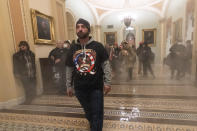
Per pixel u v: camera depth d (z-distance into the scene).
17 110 2.09
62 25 3.67
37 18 2.76
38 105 2.22
